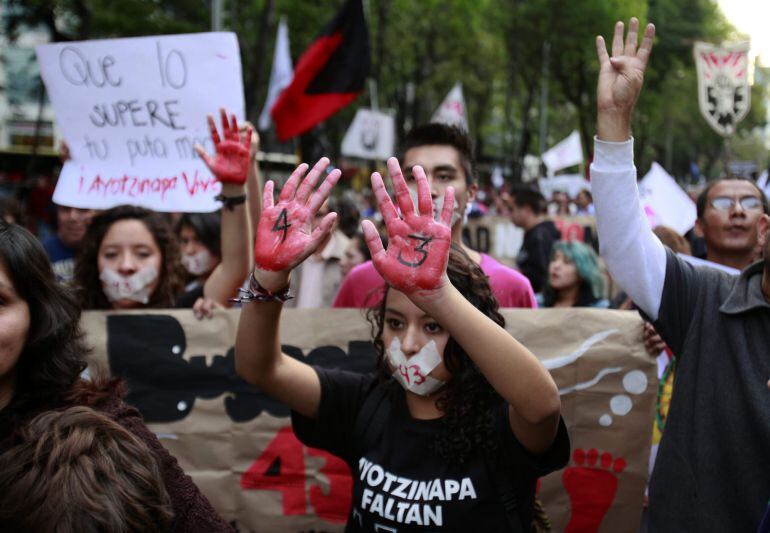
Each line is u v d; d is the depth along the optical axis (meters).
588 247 4.43
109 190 3.33
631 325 2.69
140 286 3.01
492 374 1.66
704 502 1.89
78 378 1.71
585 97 30.64
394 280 1.62
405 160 3.01
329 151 30.52
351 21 6.59
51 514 1.24
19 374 1.66
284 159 19.47
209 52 3.25
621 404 2.67
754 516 1.83
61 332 1.66
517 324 2.72
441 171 2.93
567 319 2.71
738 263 3.31
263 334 1.89
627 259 2.12
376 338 2.07
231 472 2.82
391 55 28.00
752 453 1.86
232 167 2.79
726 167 5.39
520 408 1.68
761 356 1.91
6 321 1.57
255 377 1.96
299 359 2.84
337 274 5.57
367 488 1.90
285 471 2.80
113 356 2.86
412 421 1.94
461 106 16.31
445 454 1.85
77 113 3.39
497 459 1.85
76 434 1.34
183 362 2.85
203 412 2.84
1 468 1.32
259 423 2.82
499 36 29.89
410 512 1.82
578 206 17.83
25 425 1.46
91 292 3.08
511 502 1.82
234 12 16.44
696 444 1.94
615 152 2.11
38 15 12.99
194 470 2.82
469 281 1.95
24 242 1.61
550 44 29.02
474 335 1.63
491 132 42.50
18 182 18.17
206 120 3.26
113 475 1.30
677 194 5.93
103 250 3.02
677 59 31.23
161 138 3.31
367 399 2.04
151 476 1.37
